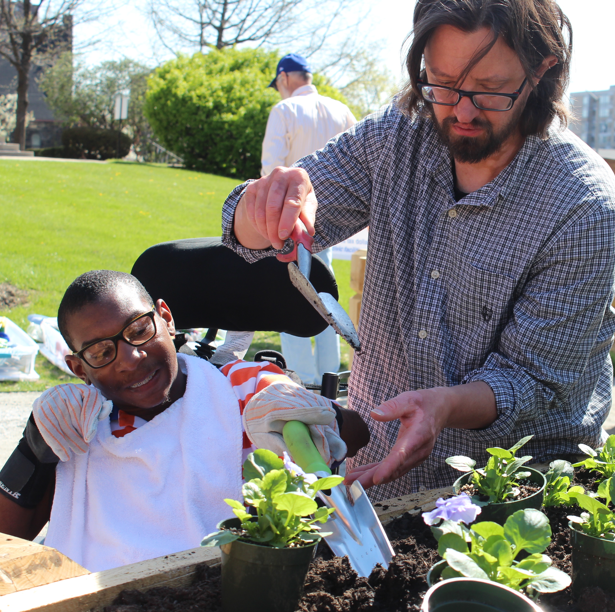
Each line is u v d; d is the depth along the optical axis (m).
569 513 1.06
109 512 1.22
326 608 0.79
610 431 3.11
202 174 17.55
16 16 24.19
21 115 24.28
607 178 1.35
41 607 0.77
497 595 0.65
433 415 1.15
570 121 1.45
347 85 23.55
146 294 1.34
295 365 3.79
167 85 18.52
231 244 1.52
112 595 0.82
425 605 0.62
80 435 1.23
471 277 1.42
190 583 0.88
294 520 0.76
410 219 1.55
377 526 0.93
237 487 1.26
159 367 1.28
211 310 1.68
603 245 1.29
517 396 1.28
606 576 0.84
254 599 0.75
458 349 1.50
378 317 1.65
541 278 1.35
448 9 1.14
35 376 4.05
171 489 1.23
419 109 1.46
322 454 1.07
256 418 1.11
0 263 6.55
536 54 1.21
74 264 6.93
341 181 1.64
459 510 0.76
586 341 1.34
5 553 0.82
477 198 1.39
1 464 2.78
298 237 1.24
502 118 1.23
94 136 23.89
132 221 10.05
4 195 10.66
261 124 18.11
